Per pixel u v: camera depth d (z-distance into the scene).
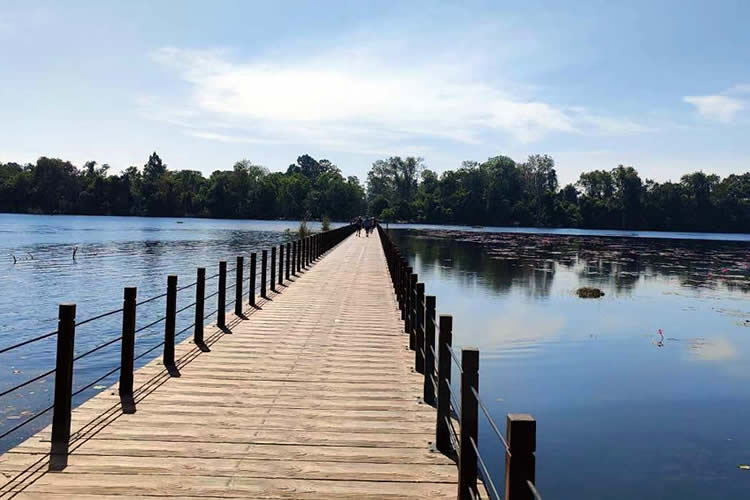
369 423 5.07
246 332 8.97
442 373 4.52
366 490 3.79
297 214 116.62
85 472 3.89
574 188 110.56
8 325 13.49
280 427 4.90
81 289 18.97
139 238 47.41
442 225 103.06
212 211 114.25
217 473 3.97
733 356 11.12
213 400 5.56
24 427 6.95
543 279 23.89
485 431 7.16
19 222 75.69
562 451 6.59
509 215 101.12
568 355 11.05
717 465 6.25
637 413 7.83
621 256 38.22
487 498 3.83
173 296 6.89
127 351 5.59
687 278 25.78
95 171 119.44
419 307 6.94
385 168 125.75
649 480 5.83
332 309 11.36
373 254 26.42
